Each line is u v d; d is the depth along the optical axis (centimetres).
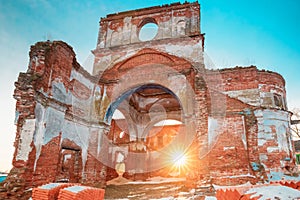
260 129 972
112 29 1327
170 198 734
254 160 863
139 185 1181
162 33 1222
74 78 935
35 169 663
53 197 445
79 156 938
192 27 1190
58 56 817
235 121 921
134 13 1319
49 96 755
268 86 1047
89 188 447
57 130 779
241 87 1036
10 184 598
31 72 719
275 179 895
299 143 1989
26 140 652
